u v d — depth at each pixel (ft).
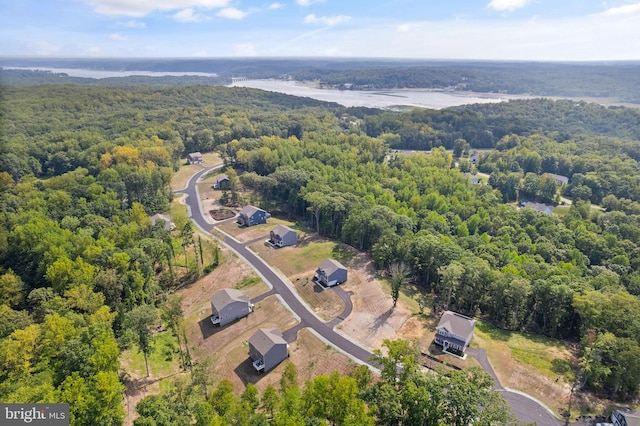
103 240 286.87
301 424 130.62
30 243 291.17
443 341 225.35
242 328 252.42
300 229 400.67
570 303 234.38
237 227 401.08
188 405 159.33
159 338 242.78
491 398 145.69
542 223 409.28
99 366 165.89
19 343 171.63
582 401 187.83
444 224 375.66
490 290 257.96
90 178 434.30
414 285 301.22
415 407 143.74
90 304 220.43
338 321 253.65
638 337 196.85
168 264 312.71
